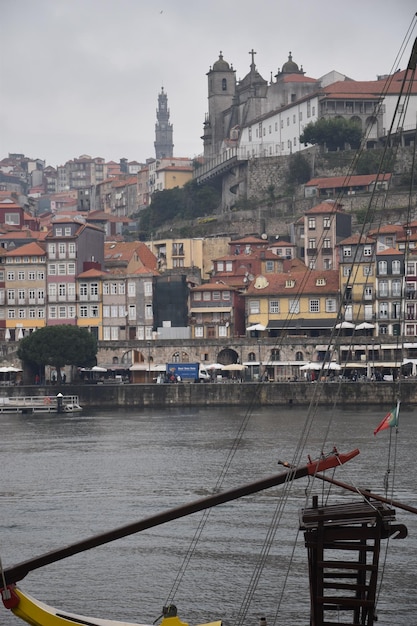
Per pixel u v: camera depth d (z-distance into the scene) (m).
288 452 160.38
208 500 64.69
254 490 64.94
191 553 98.12
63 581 90.69
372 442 168.38
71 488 132.25
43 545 102.31
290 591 86.56
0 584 63.44
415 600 82.88
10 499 125.50
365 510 61.66
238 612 81.81
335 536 61.53
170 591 87.12
